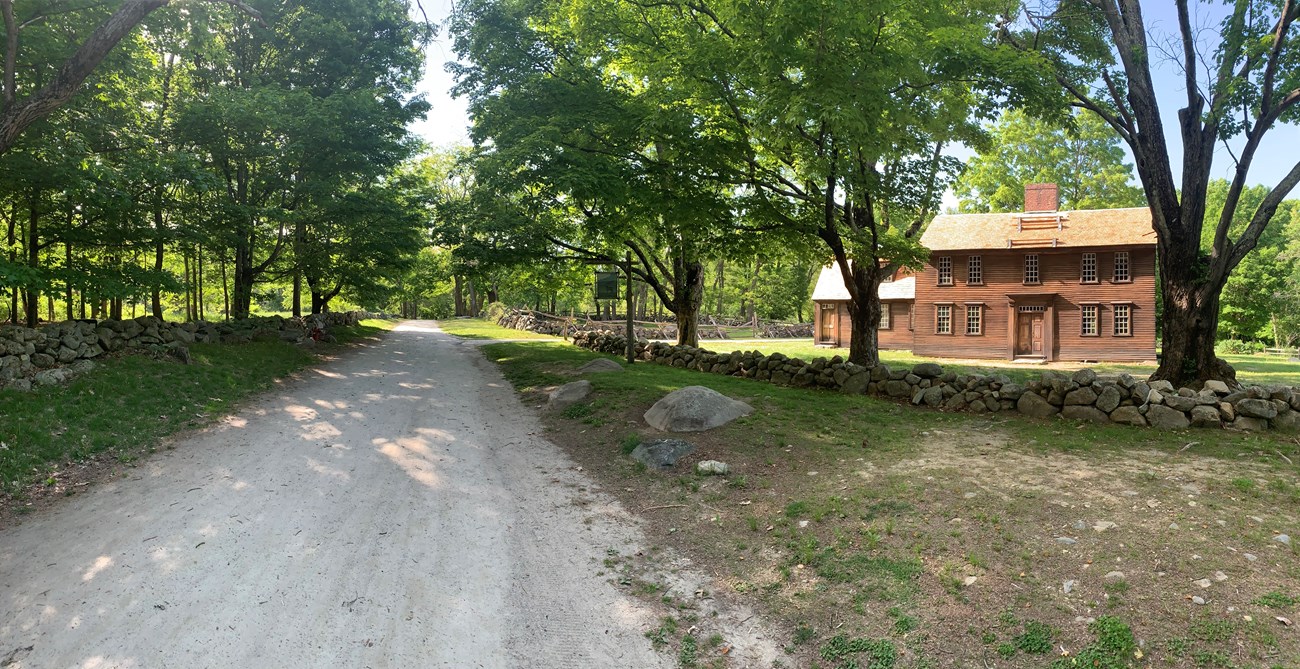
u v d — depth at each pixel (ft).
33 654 12.79
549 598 15.61
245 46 62.49
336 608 14.76
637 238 58.49
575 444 29.73
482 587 16.02
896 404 36.50
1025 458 23.58
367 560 17.19
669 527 19.94
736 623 14.52
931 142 48.62
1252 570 13.96
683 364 56.49
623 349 67.46
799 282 182.09
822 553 16.97
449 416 35.68
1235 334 147.02
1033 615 13.29
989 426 30.07
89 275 39.04
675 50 39.04
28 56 37.11
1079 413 30.71
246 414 33.40
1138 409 29.35
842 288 119.14
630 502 22.25
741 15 32.30
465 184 138.31
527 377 49.26
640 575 16.89
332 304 161.99
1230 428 27.73
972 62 33.17
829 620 14.23
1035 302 97.25
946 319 102.32
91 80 41.52
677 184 42.29
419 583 16.05
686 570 17.12
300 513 20.24
